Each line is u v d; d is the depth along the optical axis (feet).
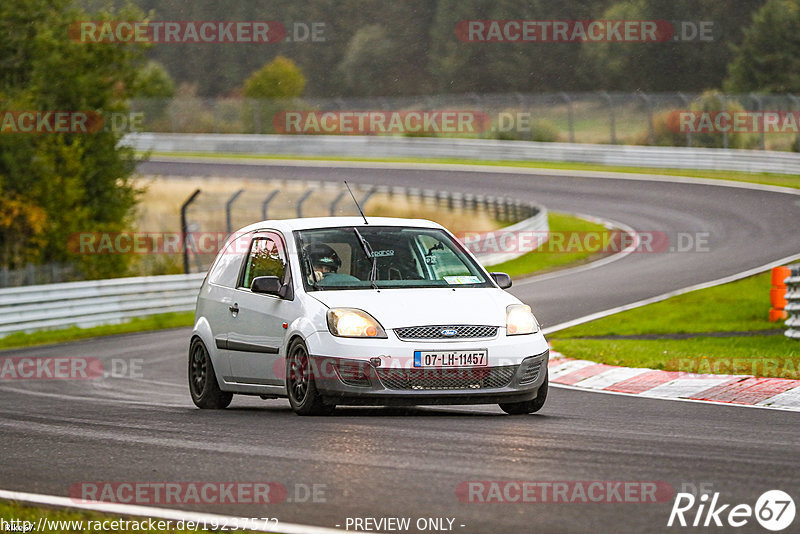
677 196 472.03
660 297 257.34
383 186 556.92
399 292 104.47
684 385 127.34
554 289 287.28
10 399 136.87
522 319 103.45
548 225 431.43
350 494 65.16
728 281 277.64
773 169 516.73
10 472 77.71
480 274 110.42
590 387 136.15
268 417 103.45
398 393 97.66
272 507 62.49
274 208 513.45
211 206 524.11
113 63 409.90
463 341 99.25
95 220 398.01
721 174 526.98
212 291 122.21
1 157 346.54
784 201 435.12
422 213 487.61
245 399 137.08
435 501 62.85
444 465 73.51
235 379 115.24
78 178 362.12
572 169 582.76
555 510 60.29
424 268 109.40
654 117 617.21
